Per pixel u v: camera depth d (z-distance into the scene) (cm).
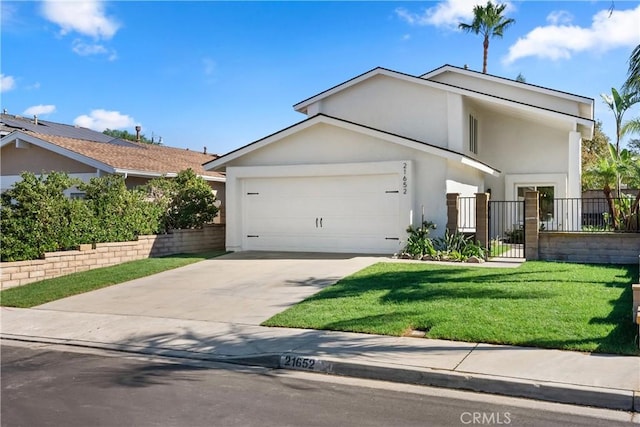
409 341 745
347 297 998
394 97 1948
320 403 559
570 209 2078
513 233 1911
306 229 1664
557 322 771
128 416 525
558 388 559
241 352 745
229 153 1727
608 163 1817
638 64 986
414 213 1549
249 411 536
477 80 2275
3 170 2059
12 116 3975
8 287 1214
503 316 812
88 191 1510
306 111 2211
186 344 798
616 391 544
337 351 711
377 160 1580
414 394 587
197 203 1783
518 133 2166
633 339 693
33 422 511
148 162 2108
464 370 620
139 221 1593
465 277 1126
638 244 1315
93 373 679
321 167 1625
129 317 965
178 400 572
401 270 1242
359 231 1598
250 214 1731
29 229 1284
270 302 1025
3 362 738
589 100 2078
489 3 3656
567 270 1206
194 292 1138
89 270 1395
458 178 1667
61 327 917
